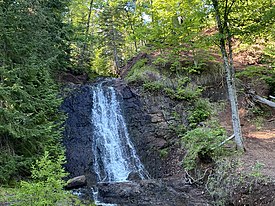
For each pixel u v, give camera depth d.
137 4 20.88
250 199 7.64
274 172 8.04
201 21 11.78
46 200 5.89
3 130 8.49
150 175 12.59
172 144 13.04
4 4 9.56
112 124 14.80
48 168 6.40
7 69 9.40
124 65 22.08
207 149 10.26
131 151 13.75
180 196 9.34
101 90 15.40
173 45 16.66
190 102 14.48
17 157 8.88
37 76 10.56
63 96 14.12
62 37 14.67
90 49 22.11
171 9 15.36
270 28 11.38
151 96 14.79
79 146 13.12
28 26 10.19
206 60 16.61
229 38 10.86
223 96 15.17
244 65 16.50
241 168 8.78
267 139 11.41
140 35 16.17
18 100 8.96
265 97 14.52
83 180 10.74
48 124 9.95
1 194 7.47
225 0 10.49
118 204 9.17
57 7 14.55
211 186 9.09
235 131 10.27
